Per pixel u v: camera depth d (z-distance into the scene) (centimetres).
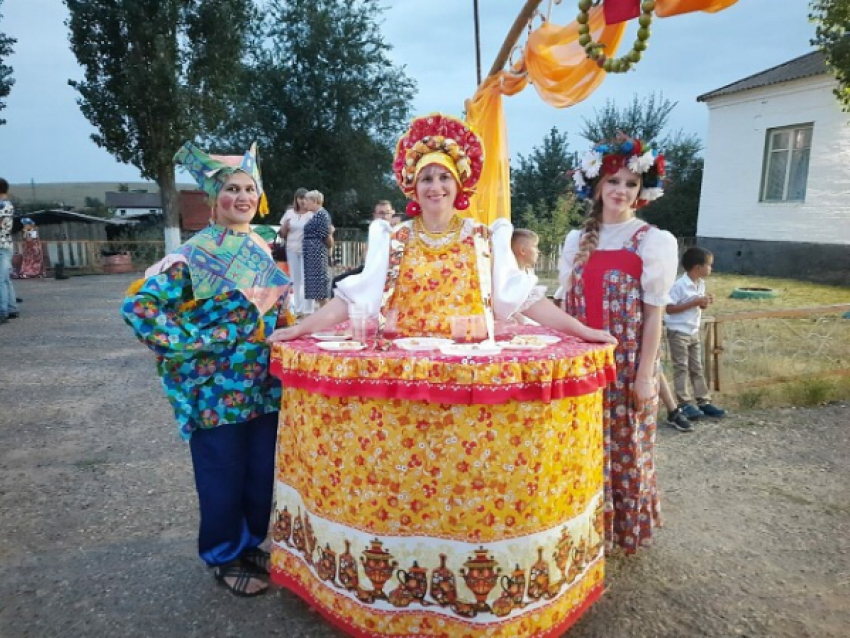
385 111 2753
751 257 1703
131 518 347
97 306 1125
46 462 423
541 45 442
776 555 312
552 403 222
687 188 2369
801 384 592
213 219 281
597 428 254
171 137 1733
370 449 223
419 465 219
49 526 337
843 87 1077
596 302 290
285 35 2650
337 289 263
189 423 264
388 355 217
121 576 291
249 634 252
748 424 510
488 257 261
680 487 393
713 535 332
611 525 290
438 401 209
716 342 564
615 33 360
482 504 219
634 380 285
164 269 257
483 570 221
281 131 2664
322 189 2667
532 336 264
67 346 790
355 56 2622
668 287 280
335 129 2683
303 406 242
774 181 1650
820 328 768
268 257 281
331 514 237
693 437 481
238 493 277
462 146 262
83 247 1761
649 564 304
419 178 256
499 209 575
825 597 277
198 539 295
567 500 236
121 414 525
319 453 237
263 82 2606
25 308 1098
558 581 235
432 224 266
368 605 231
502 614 224
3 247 941
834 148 1477
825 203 1509
